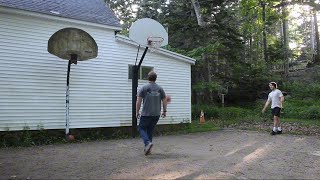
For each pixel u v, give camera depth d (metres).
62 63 10.97
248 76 24.83
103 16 12.25
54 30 10.88
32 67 10.33
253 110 22.91
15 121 9.88
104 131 11.88
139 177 5.51
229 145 9.61
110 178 5.46
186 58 14.45
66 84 10.96
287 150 8.74
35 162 6.80
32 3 10.69
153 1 24.86
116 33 12.52
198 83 21.41
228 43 22.41
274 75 27.00
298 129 14.37
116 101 12.24
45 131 10.43
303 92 25.80
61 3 11.71
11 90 9.87
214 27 22.20
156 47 11.98
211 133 13.14
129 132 12.55
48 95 10.60
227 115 20.78
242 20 25.61
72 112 11.10
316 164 7.00
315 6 15.69
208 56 22.72
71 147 9.13
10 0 10.22
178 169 6.11
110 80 12.12
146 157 7.33
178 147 9.08
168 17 23.17
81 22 11.33
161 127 13.58
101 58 11.91
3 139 9.59
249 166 6.61
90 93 11.57
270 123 17.31
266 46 32.09
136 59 12.47
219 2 21.88
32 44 10.38
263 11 19.81
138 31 11.80
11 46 9.95
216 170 6.12
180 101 14.33
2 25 9.83
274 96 12.47
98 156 7.47
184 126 14.39
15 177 5.57
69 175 5.68
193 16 22.44
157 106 7.54
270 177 5.77
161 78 13.70
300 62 40.69
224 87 23.30
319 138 11.41
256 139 11.09
